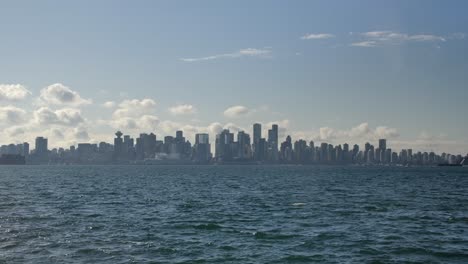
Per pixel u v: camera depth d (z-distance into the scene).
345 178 168.00
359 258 31.47
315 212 54.91
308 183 128.00
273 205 63.09
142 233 40.00
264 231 41.22
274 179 156.75
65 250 33.09
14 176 182.38
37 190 94.50
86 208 59.09
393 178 169.62
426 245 35.44
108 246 34.53
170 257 31.44
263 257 31.62
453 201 70.38
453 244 35.88
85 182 132.00
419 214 53.25
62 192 88.69
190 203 66.25
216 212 55.12
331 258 31.44
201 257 31.50
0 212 54.19
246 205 63.34
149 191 92.81
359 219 48.88
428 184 124.81
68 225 44.12
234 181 140.50
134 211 56.03
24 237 37.66
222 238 37.97
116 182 132.62
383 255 32.28
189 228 42.81
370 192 90.25
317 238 37.97
